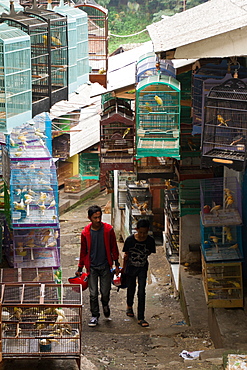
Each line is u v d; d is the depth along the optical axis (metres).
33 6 8.60
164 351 7.68
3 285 6.17
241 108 6.68
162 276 12.70
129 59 13.69
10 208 8.12
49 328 6.07
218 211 8.54
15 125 7.20
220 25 6.19
